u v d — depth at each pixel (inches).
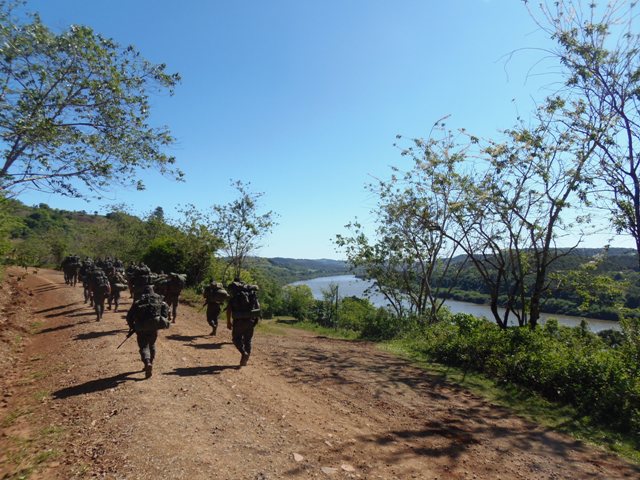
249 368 334.0
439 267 845.2
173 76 406.9
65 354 356.2
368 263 821.9
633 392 262.7
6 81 339.0
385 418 238.8
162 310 289.0
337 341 598.2
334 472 166.6
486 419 248.7
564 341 412.2
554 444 216.1
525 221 482.6
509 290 561.6
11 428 211.9
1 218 661.9
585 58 386.9
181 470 160.6
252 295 336.8
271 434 201.3
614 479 178.4
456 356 420.5
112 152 394.6
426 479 166.9
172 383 272.5
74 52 351.3
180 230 1035.3
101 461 167.9
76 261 1007.6
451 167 597.0
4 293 761.0
